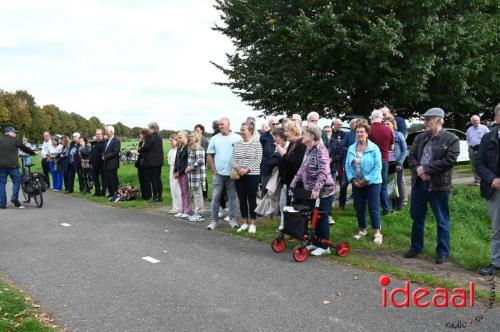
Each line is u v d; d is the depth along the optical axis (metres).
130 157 25.02
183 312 4.24
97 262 5.98
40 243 7.12
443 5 17.50
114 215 9.82
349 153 7.01
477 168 5.68
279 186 7.54
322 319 4.07
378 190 6.91
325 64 18.64
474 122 11.05
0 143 11.12
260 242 7.12
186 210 9.45
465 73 17.80
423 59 16.84
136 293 4.77
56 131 105.12
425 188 6.11
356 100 21.00
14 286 4.99
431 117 5.93
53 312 4.26
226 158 8.05
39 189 11.24
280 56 20.44
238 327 3.90
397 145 8.66
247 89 22.36
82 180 14.27
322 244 6.21
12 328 3.78
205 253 6.42
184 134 9.47
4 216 9.84
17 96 90.44
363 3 17.92
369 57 16.38
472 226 8.41
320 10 18.48
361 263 5.82
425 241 7.05
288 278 5.25
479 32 18.03
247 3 21.56
